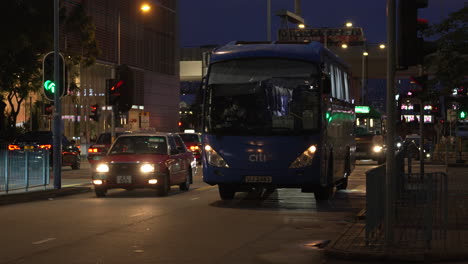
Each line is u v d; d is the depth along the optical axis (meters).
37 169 25.45
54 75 25.39
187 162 25.95
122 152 23.78
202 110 21.14
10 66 46.53
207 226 15.25
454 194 22.20
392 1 11.47
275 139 20.36
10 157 23.50
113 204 20.25
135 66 75.94
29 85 49.59
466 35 31.25
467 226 14.26
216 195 23.67
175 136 25.81
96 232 14.16
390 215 11.55
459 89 32.66
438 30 31.92
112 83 32.25
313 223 15.91
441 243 12.11
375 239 12.15
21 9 45.09
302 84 20.58
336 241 12.20
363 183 30.42
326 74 20.45
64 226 15.10
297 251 12.01
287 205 20.19
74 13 52.34
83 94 66.69
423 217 11.59
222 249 12.17
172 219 16.47
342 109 24.72
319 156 20.34
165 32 83.69
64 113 64.50
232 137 20.59
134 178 22.69
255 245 12.64
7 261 10.90
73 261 10.91
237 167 20.50
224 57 21.05
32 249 12.05
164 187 23.05
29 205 19.98
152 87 80.00
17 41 44.56
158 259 11.13
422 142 27.72
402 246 11.59
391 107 11.52
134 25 75.62
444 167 43.72
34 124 58.06
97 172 22.91
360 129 48.75
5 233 14.02
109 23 70.44
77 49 62.03
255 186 20.67
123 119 71.62
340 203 20.92
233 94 20.78
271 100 20.58
